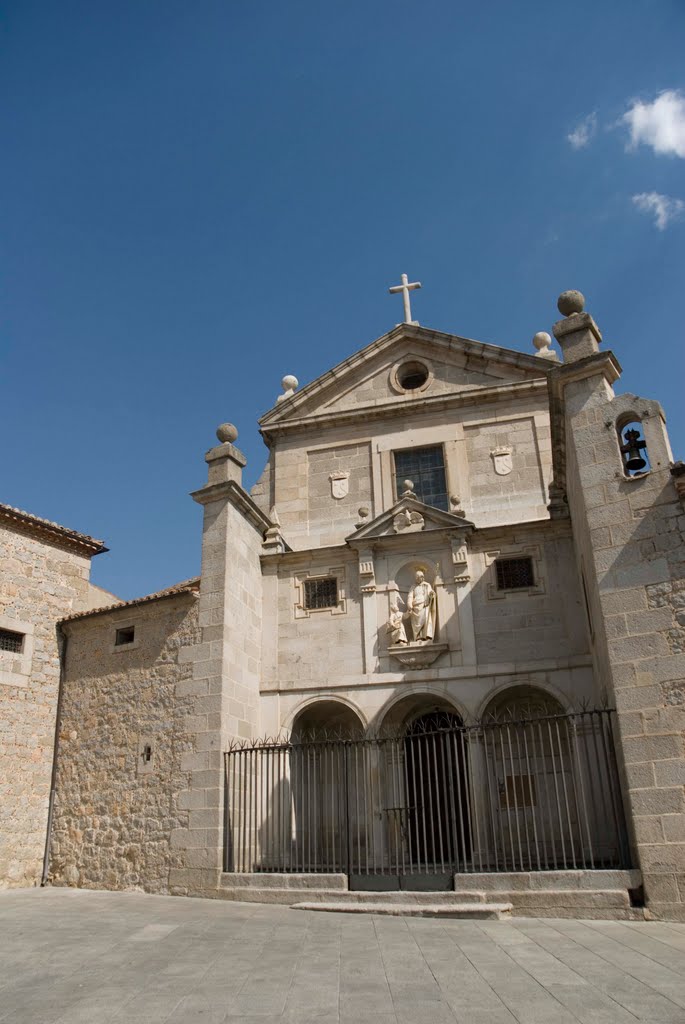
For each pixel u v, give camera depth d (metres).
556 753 15.81
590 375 13.24
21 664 17.86
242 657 16.77
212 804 14.66
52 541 19.58
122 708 16.95
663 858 10.58
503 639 16.44
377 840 15.81
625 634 11.62
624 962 8.03
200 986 7.42
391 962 8.31
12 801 16.78
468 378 20.47
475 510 19.02
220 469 17.28
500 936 9.70
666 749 10.89
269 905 12.88
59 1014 6.55
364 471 20.30
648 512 12.01
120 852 15.64
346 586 17.97
